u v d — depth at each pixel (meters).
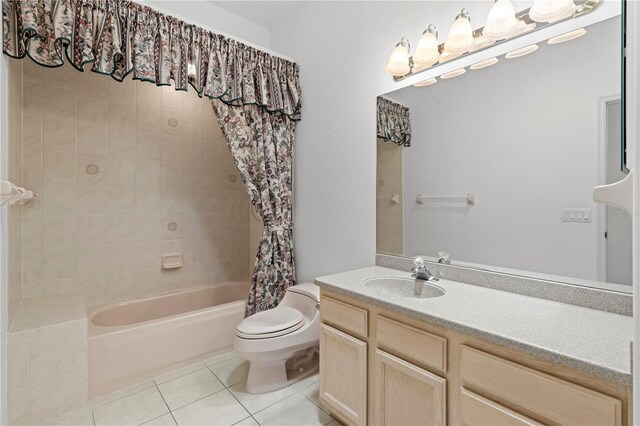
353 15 2.15
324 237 2.40
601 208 1.18
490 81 1.49
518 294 1.38
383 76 1.97
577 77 1.23
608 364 0.77
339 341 1.53
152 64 1.85
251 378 1.92
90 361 1.84
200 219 3.05
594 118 1.19
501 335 0.95
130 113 2.62
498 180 1.46
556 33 1.28
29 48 1.50
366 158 2.08
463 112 1.59
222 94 2.12
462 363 1.06
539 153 1.33
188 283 2.97
